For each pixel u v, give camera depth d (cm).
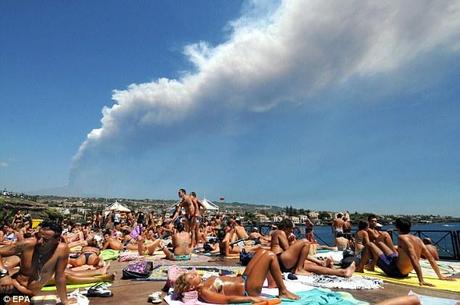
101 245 1300
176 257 950
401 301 323
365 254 707
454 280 618
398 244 635
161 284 613
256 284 480
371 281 602
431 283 588
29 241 452
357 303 455
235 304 457
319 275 658
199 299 480
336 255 1022
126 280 652
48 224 438
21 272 444
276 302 451
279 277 489
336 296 493
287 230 713
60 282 442
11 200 5125
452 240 995
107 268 737
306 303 455
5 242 1270
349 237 1299
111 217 2527
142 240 1177
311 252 962
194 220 1359
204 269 747
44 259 436
